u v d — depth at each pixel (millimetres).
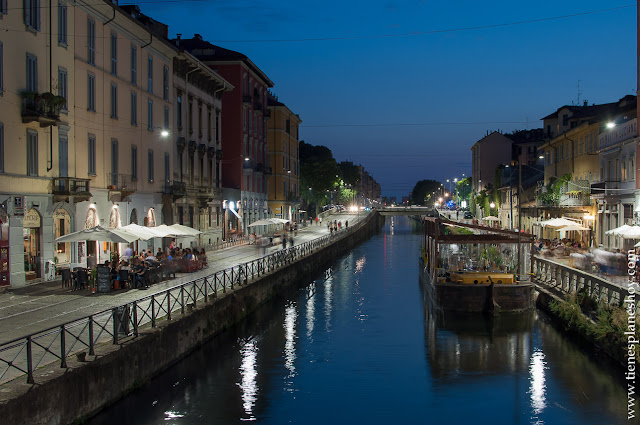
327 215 120562
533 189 66875
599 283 22281
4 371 12070
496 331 25172
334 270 50812
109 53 31969
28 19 24531
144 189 36844
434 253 31719
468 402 17078
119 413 14375
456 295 27984
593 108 66250
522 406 16688
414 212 134750
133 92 35219
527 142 99938
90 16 29781
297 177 93625
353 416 15992
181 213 43844
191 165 46688
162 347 17312
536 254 41469
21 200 23984
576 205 45156
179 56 42188
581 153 49188
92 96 30047
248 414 15852
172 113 42250
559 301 25531
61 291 23688
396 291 38188
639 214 33406
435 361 21094
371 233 108312
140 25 34969
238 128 60438
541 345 22766
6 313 18875
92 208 29906
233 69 60281
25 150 24438
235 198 59500
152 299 17484
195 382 18469
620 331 18422
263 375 19312
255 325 27094
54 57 26469
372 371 20000
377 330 26141
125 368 14852
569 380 18641
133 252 34562
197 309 20578
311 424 15320
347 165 161875
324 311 30828
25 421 10703
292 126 88562
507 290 27781
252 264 29453
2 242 23047
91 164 29922
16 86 23781
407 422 15570
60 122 26141
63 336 12617
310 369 20094
